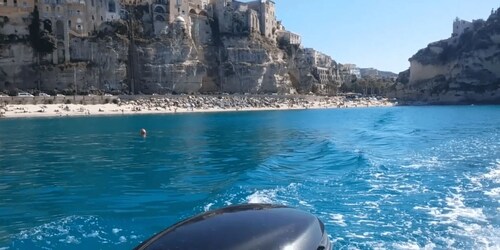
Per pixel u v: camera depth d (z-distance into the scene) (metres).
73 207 13.57
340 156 25.12
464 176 17.30
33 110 96.38
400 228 10.46
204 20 169.00
